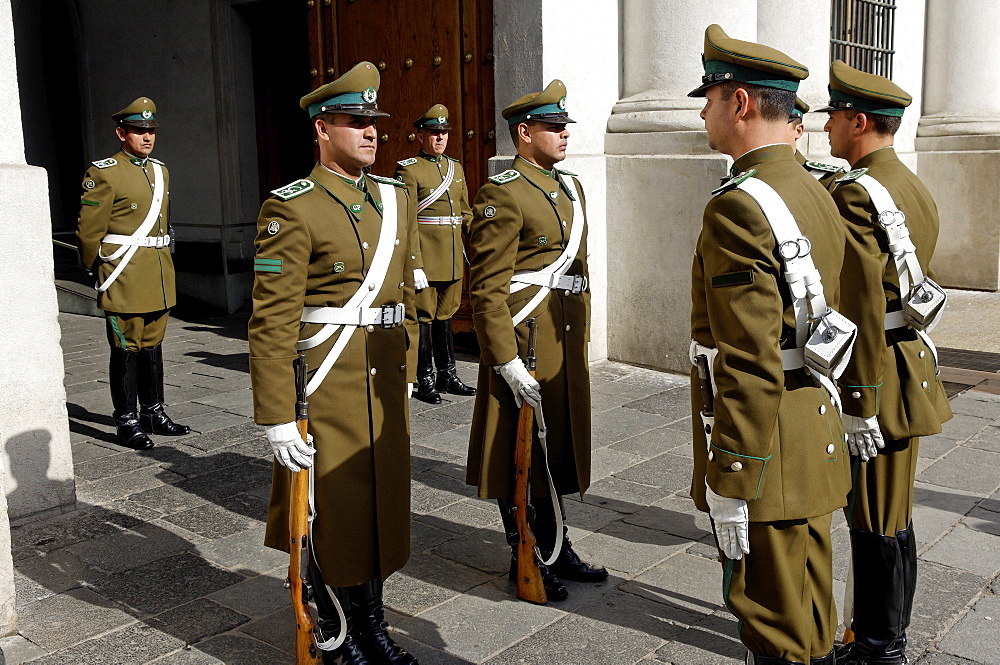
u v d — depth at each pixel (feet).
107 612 10.67
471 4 22.29
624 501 13.89
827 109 9.41
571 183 11.46
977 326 26.45
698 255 7.39
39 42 37.86
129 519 13.46
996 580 11.15
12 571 10.19
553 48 20.90
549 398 10.96
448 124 20.97
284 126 33.04
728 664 9.39
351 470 8.92
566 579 11.35
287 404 8.42
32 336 13.02
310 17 25.57
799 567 7.07
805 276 6.73
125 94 34.50
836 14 28.63
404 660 9.25
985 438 16.57
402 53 23.84
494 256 10.39
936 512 13.23
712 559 11.92
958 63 32.12
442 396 20.36
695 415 7.80
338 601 8.97
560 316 11.00
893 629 8.84
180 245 33.60
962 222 32.14
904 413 8.66
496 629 10.18
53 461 13.43
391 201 9.25
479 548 12.35
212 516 13.56
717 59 7.30
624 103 22.20
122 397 16.99
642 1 21.81
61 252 38.60
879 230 8.51
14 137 12.79
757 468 6.63
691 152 20.79
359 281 8.91
